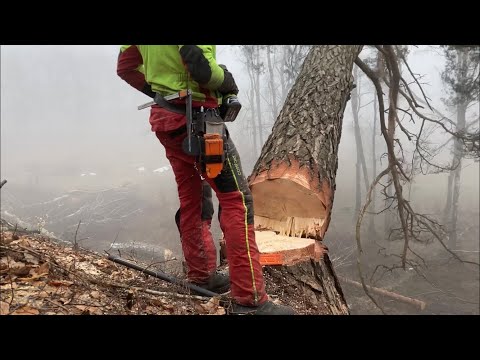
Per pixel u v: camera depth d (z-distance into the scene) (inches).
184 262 119.0
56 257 97.9
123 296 85.3
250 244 87.4
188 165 94.0
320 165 148.0
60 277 83.0
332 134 168.2
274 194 140.6
